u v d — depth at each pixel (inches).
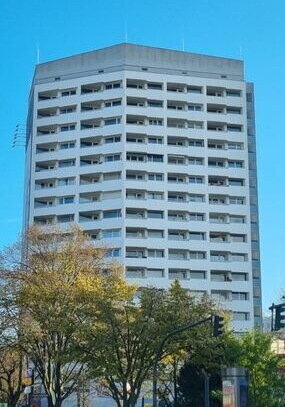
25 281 1737.2
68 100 4141.2
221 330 1304.1
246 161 4185.5
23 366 2212.1
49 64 4252.0
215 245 3983.8
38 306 1673.2
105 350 1574.8
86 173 3993.6
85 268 1820.9
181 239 3937.0
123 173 3941.9
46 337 1679.4
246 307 3919.8
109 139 4040.4
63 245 1860.2
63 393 1876.2
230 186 4116.6
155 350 1577.3
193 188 4037.9
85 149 4030.5
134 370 1625.2
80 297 1628.9
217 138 4163.4
